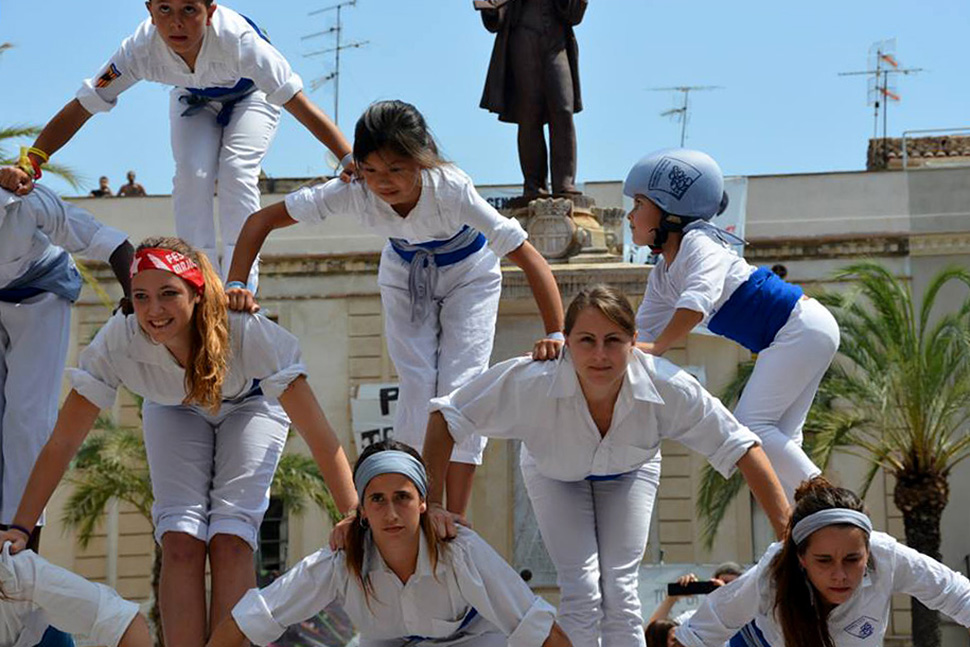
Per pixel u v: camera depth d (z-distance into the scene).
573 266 15.94
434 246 8.20
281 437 7.55
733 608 7.08
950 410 23.83
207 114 8.75
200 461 7.39
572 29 17.59
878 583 6.95
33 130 22.48
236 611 6.75
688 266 8.05
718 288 7.96
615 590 7.55
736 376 25.11
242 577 7.26
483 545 6.80
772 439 8.06
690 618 7.21
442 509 6.83
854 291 24.17
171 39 7.96
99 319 29.94
